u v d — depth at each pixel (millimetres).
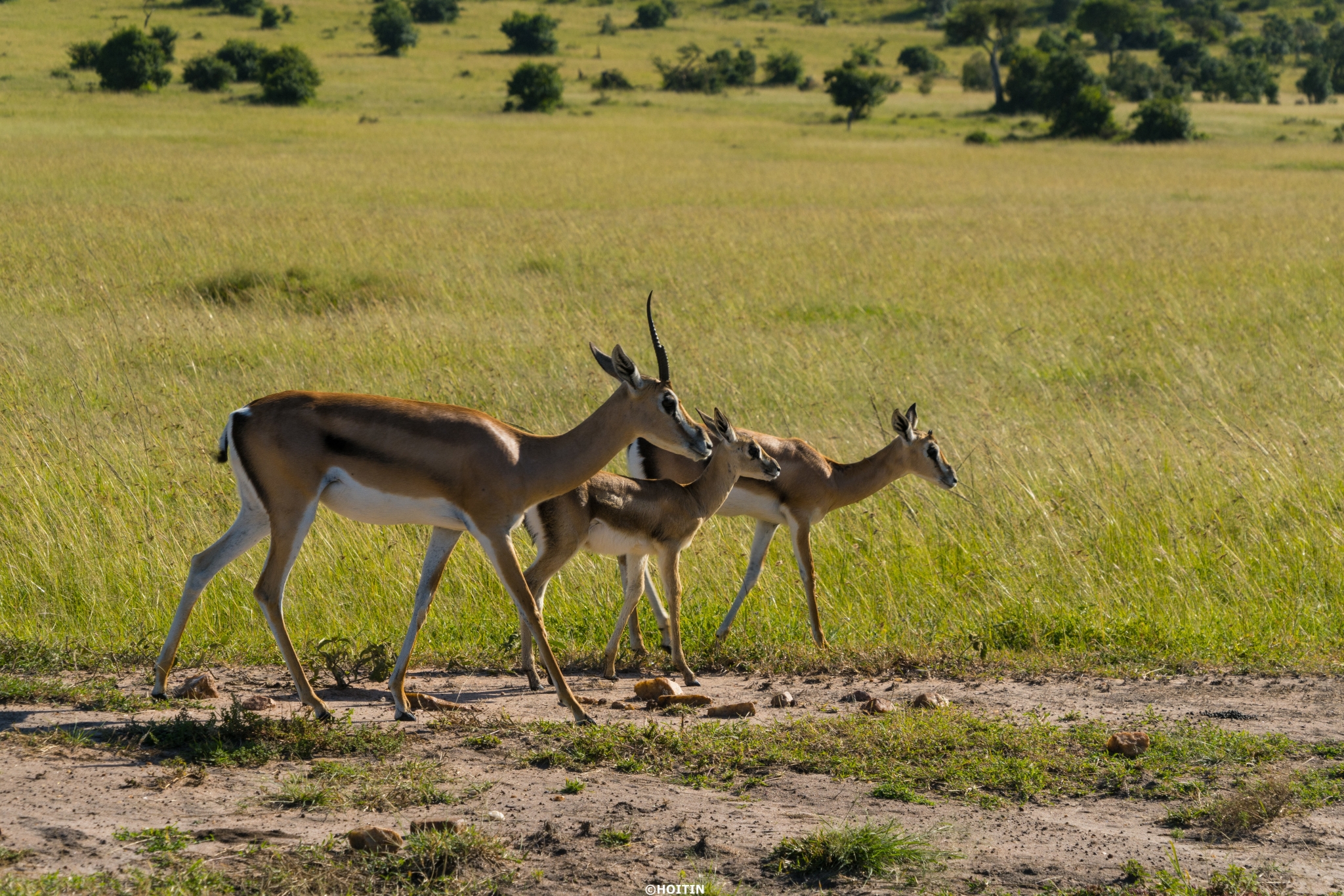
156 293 36094
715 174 90812
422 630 15273
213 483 18953
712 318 34906
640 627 15797
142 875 7879
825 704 12820
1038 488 19719
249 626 15281
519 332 31906
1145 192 79312
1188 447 21547
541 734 11430
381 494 11641
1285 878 8703
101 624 14969
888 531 18359
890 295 39594
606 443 12531
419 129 127875
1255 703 12727
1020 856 9031
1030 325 34469
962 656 14383
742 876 8555
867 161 106188
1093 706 12656
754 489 15375
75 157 87562
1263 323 34469
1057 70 157250
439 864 8359
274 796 9594
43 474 18672
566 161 99688
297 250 46250
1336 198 74500
